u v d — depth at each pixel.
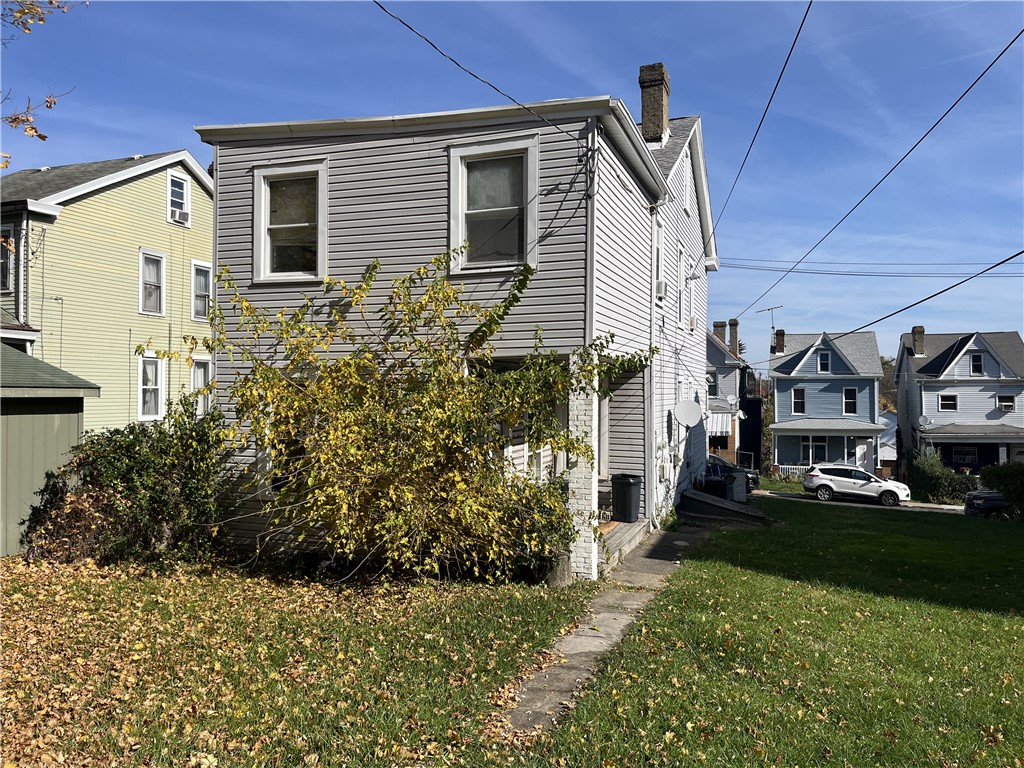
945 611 8.87
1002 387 42.03
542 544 9.22
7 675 5.86
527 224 10.12
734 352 48.25
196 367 24.05
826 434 44.22
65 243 19.53
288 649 6.67
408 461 8.75
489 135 10.30
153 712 5.25
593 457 9.45
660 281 14.75
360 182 10.88
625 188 11.84
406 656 6.50
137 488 10.12
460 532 8.96
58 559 10.22
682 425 18.20
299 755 4.67
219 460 10.66
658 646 6.91
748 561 11.70
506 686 5.91
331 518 8.89
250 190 11.39
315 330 10.46
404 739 4.89
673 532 14.56
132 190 21.67
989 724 5.43
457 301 9.69
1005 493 22.94
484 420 9.06
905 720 5.42
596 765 4.60
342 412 8.94
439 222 10.54
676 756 4.71
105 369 20.64
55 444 11.45
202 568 10.03
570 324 9.90
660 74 17.61
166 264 22.89
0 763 4.41
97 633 7.08
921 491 37.31
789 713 5.45
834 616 8.31
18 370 11.19
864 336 45.94
